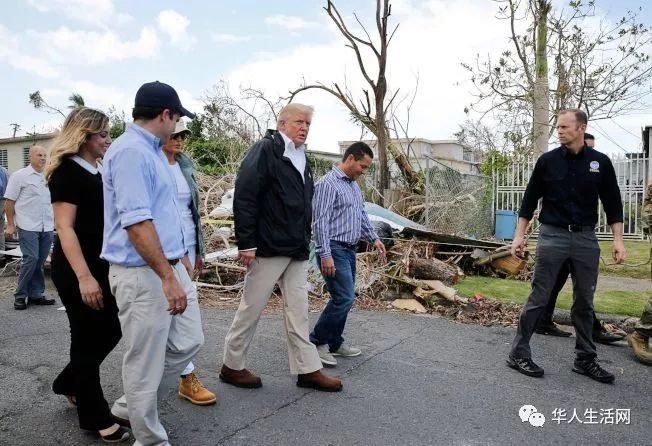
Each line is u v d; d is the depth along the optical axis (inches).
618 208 172.2
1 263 357.1
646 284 313.4
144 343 111.0
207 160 589.6
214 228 340.2
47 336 210.4
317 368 158.7
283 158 150.9
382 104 526.9
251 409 145.0
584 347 172.7
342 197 170.4
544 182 172.1
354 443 127.3
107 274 129.7
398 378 169.8
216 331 218.1
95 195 127.6
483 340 211.6
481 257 349.1
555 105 607.8
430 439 129.8
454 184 509.4
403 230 341.7
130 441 127.3
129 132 112.0
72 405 146.1
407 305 261.4
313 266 287.9
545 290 171.5
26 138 1045.8
